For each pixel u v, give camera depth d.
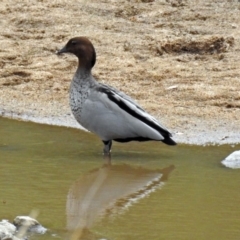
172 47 19.39
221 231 9.77
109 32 20.48
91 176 12.05
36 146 13.55
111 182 11.84
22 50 19.25
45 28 20.75
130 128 12.84
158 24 21.14
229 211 10.48
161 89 16.94
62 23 21.05
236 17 21.78
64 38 20.09
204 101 16.22
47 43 19.77
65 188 11.37
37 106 15.98
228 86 17.02
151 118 12.94
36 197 10.91
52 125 14.92
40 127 14.77
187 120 15.03
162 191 11.40
